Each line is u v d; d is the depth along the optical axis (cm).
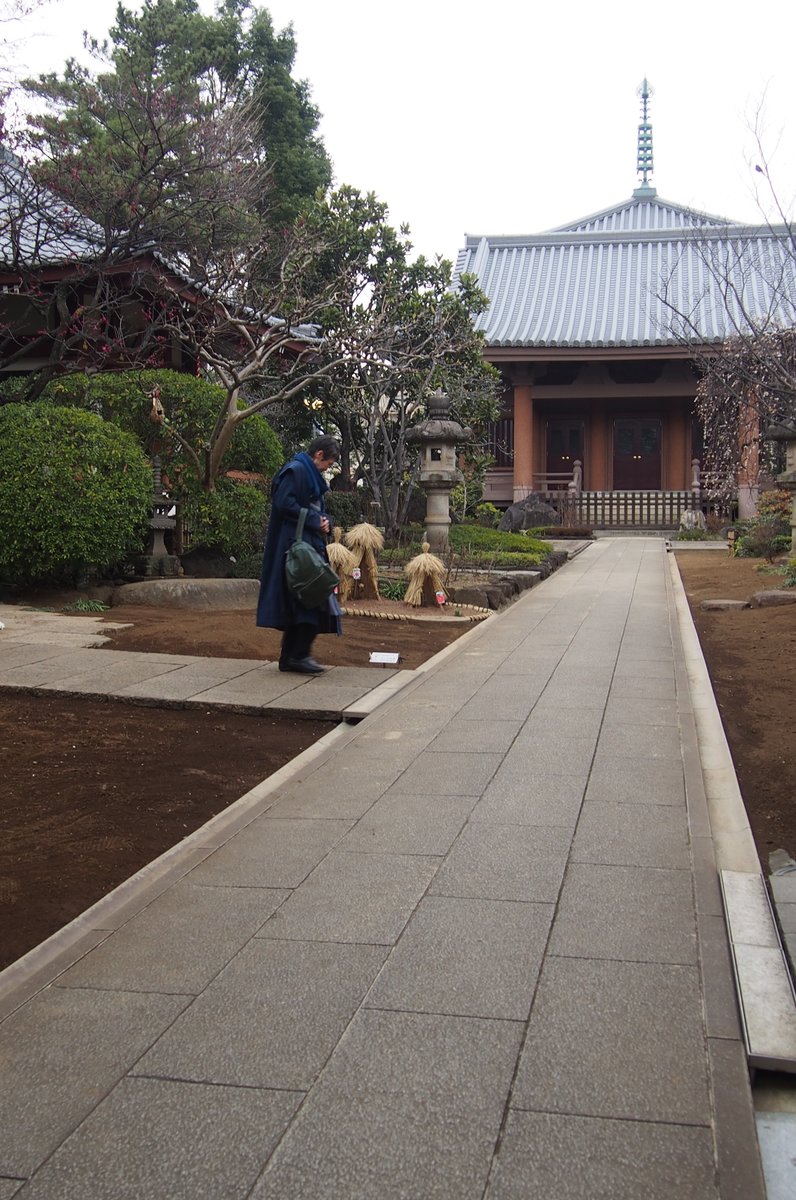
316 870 400
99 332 1334
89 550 1025
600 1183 220
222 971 318
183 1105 249
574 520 2950
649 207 4019
